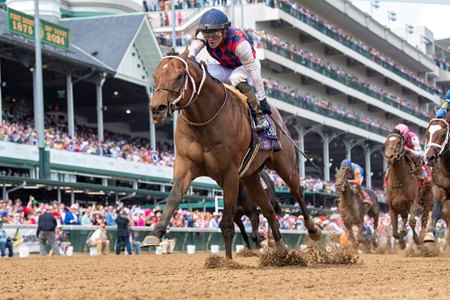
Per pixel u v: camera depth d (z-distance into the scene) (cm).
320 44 4441
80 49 3017
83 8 4288
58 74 2969
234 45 703
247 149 705
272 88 3550
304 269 689
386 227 2364
